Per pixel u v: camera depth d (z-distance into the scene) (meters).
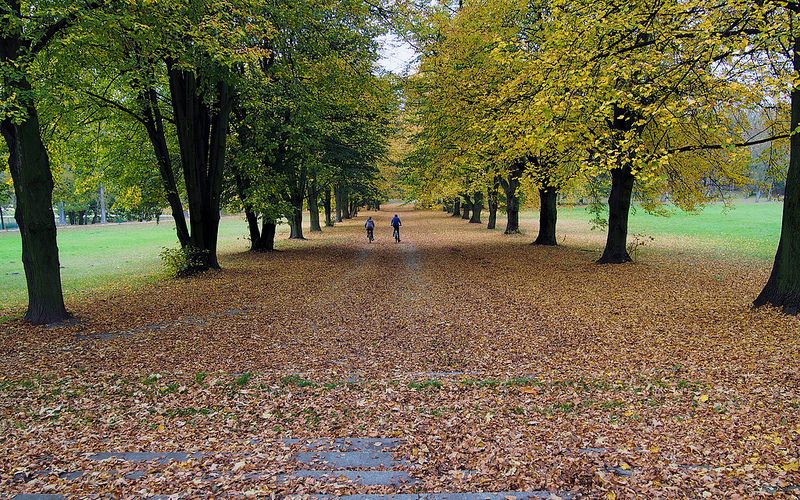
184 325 9.23
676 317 8.59
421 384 6.03
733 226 32.41
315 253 22.28
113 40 10.03
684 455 3.94
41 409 5.24
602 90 8.25
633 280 12.36
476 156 18.95
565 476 3.67
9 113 7.36
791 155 7.82
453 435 4.59
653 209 17.02
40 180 8.96
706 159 13.79
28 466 3.98
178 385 6.04
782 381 5.26
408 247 24.77
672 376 5.81
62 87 9.59
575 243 23.25
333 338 8.44
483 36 15.62
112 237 38.50
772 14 7.37
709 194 15.39
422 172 24.39
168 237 38.44
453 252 21.58
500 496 3.40
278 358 7.32
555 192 20.86
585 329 8.33
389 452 4.28
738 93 7.56
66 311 9.62
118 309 10.61
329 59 17.89
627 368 6.29
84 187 18.27
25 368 6.60
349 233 35.03
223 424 4.99
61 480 3.71
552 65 8.40
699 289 10.88
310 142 17.69
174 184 15.55
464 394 5.70
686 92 8.31
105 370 6.59
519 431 4.61
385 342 8.19
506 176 21.73
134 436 4.68
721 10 7.75
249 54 10.55
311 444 4.51
